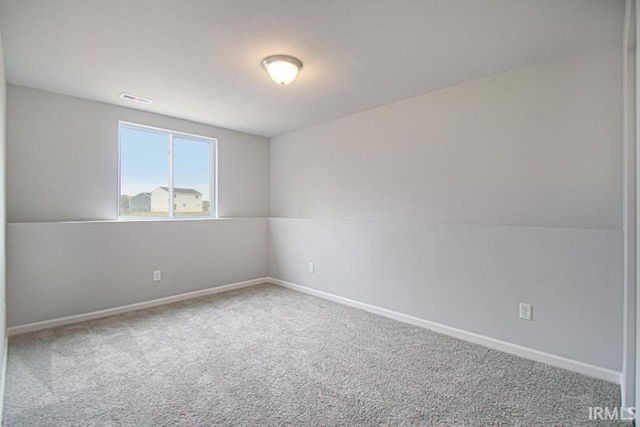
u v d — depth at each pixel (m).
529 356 2.50
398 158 3.58
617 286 2.14
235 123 4.44
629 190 1.95
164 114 4.01
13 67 2.70
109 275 3.48
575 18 2.03
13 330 2.91
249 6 1.90
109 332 3.00
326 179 4.38
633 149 1.93
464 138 3.06
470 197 3.03
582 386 2.11
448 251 2.98
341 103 3.62
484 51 2.45
